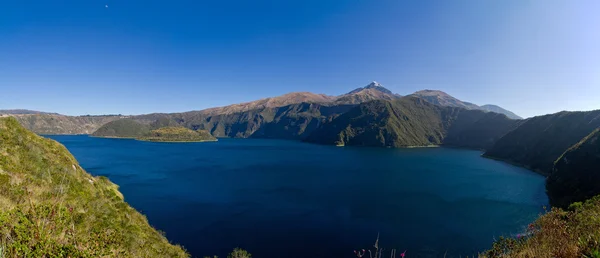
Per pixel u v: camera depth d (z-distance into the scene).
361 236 48.06
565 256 7.14
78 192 19.64
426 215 59.75
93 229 13.82
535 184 93.88
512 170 126.31
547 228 10.58
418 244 44.91
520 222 55.44
